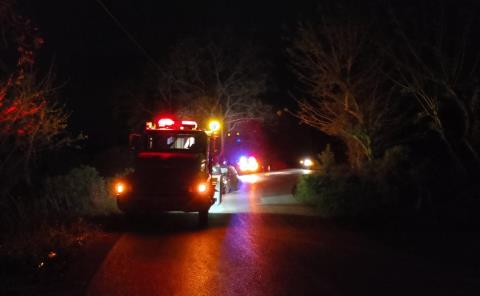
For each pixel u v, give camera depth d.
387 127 21.64
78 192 17.38
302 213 18.84
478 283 9.00
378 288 8.69
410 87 17.42
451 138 19.28
